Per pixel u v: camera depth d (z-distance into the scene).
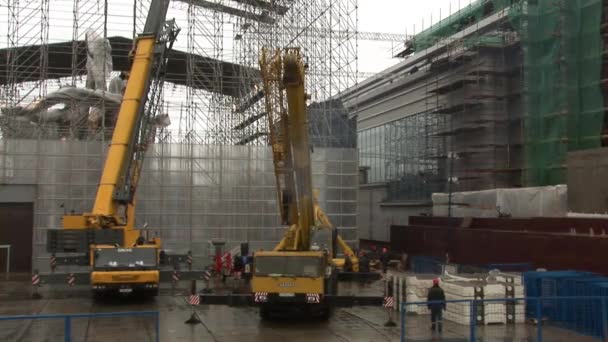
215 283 31.77
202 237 39.56
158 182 39.28
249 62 42.94
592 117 37.50
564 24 39.38
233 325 20.69
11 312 23.38
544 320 20.52
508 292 20.83
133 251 26.16
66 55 46.22
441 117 51.91
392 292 24.02
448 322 20.89
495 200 40.66
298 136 21.95
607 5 37.78
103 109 38.88
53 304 25.39
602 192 30.09
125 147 28.48
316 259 21.22
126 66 48.72
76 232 27.11
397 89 60.19
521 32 42.22
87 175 38.12
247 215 40.09
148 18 30.75
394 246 48.78
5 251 37.16
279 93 23.73
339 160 41.50
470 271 30.58
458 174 49.91
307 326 20.55
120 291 25.34
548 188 35.88
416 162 56.56
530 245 30.95
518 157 44.69
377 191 63.56
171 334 19.11
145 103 30.00
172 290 29.44
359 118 69.81
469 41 47.19
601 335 17.97
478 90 45.94
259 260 21.31
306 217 22.62
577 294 19.95
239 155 40.31
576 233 29.17
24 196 37.59
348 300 21.08
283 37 42.50
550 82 40.09
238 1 43.94
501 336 18.42
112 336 18.75
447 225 42.34
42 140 37.84
